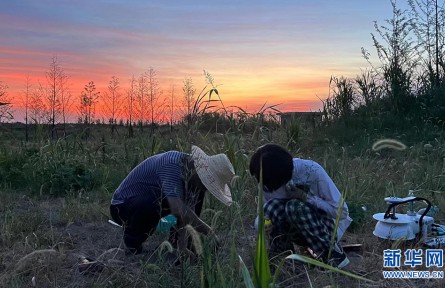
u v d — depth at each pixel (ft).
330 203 13.99
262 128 23.21
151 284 11.90
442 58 41.52
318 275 13.21
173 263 12.96
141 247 15.39
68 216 19.66
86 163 26.96
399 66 41.16
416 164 25.08
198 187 14.07
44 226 18.69
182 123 23.54
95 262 13.82
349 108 40.45
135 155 26.40
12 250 15.74
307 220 13.66
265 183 13.16
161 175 14.12
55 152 26.94
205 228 13.46
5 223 17.83
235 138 21.17
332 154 28.22
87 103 45.14
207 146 21.35
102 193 23.20
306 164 14.25
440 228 16.17
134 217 14.85
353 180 21.99
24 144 30.30
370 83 41.52
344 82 41.11
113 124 43.60
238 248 15.16
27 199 22.74
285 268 13.85
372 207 19.99
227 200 13.65
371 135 35.45
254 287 8.89
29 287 13.12
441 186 22.49
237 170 18.71
